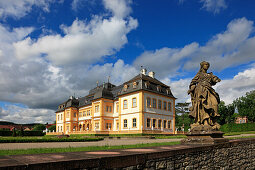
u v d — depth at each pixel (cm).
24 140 1956
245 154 1197
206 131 984
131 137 2867
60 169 396
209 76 1071
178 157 691
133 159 527
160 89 4403
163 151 628
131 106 4147
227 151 1008
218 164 921
